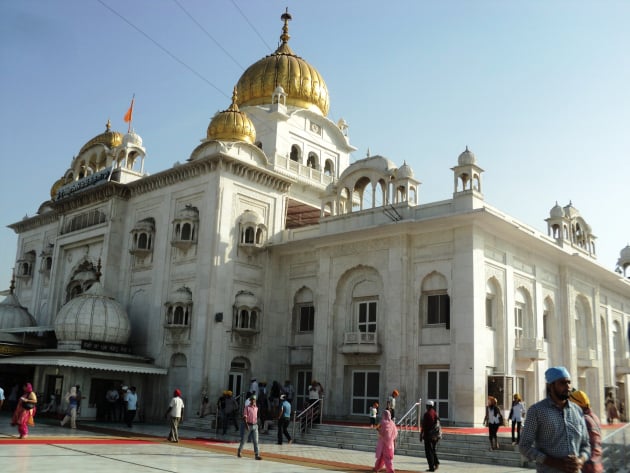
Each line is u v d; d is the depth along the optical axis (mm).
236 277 34812
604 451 11281
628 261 48469
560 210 37562
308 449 22859
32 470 13625
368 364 31297
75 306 34938
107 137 47875
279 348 35969
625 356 44875
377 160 33625
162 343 34969
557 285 36500
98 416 33406
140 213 39469
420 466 18953
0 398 24891
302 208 42031
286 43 48312
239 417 30281
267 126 42125
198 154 37469
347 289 33281
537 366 32438
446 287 29391
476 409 27078
